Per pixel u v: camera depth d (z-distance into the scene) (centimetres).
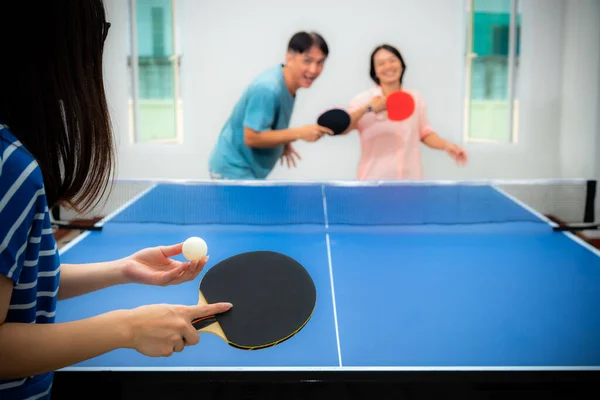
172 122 392
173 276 104
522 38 384
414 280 189
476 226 261
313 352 138
